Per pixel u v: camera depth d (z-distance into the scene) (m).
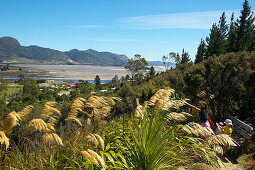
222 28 37.12
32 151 2.05
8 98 95.38
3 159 1.93
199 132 2.58
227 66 7.80
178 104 2.96
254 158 4.06
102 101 2.65
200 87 8.40
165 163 2.29
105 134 2.76
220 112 8.88
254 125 7.50
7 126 1.76
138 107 2.89
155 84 13.95
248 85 8.14
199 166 2.65
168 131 2.50
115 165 2.15
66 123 2.45
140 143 2.35
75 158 2.12
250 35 32.84
